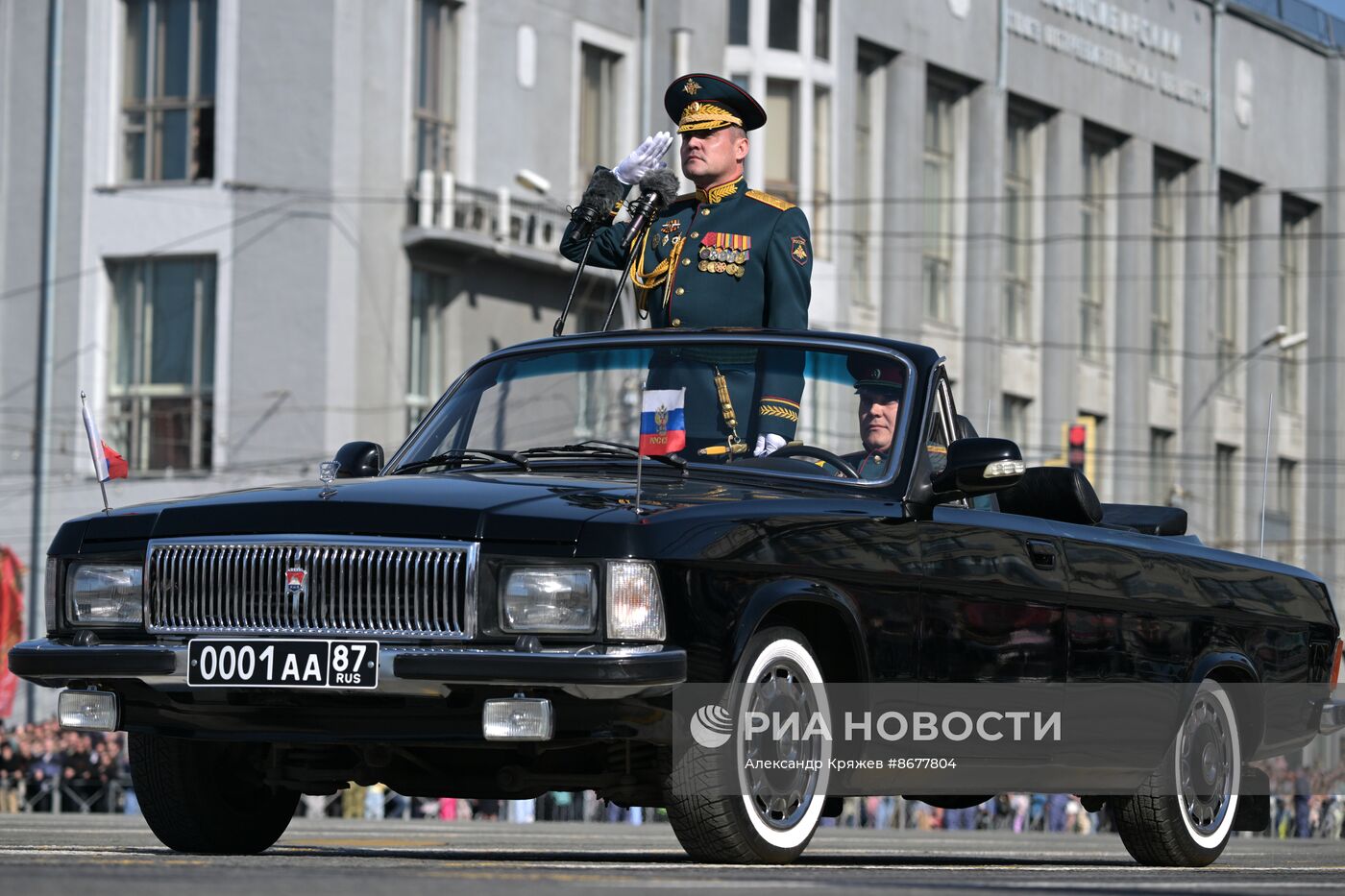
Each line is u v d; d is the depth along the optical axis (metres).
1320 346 129.75
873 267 99.44
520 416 17.89
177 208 80.88
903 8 100.00
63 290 81.94
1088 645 17.56
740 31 92.19
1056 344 109.56
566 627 14.13
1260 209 125.06
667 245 19.28
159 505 15.68
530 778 15.51
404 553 14.42
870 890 11.80
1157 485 117.75
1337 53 130.88
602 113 90.19
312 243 79.25
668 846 28.81
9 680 76.44
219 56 80.69
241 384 79.75
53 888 10.59
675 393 15.43
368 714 14.65
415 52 82.75
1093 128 113.56
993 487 16.25
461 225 82.50
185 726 15.36
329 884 11.40
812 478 16.53
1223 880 15.04
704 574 14.36
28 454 81.56
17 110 83.06
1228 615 19.14
